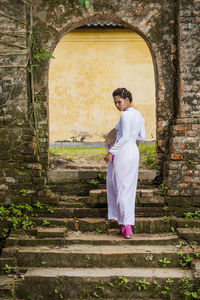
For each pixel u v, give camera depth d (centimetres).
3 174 460
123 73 1030
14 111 479
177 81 490
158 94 499
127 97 412
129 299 348
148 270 365
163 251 378
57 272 358
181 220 433
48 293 349
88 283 348
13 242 399
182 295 349
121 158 398
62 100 1036
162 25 496
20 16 480
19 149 462
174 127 468
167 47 496
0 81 480
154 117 1033
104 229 428
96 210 447
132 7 495
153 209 452
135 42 1025
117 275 350
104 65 1031
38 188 458
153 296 349
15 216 446
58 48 1028
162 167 497
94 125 1039
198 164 458
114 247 390
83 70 1032
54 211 447
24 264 376
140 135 423
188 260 370
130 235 399
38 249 385
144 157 582
